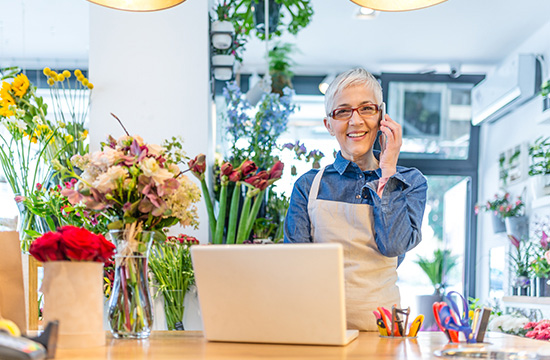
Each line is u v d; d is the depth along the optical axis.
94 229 2.61
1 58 5.96
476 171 6.69
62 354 1.22
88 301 1.35
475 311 1.49
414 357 1.18
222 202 2.54
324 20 5.23
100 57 3.11
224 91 3.76
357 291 1.97
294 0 4.46
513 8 4.94
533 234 5.48
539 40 5.40
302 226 2.12
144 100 3.10
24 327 1.49
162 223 1.64
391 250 1.93
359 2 1.82
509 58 6.02
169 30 3.13
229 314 1.41
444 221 6.71
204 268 1.39
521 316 4.93
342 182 2.13
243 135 3.83
